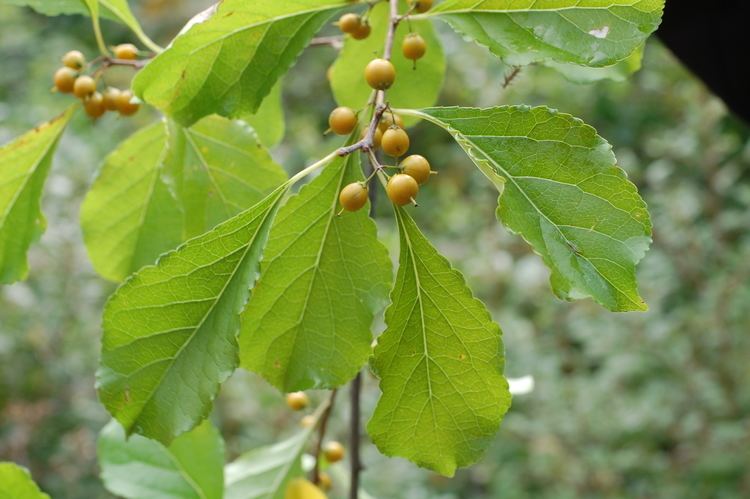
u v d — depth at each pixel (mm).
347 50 656
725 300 1712
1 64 2203
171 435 522
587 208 506
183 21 2369
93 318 1581
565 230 506
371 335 548
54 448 1520
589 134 508
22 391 1526
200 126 614
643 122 2266
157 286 515
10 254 620
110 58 618
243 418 1522
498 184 515
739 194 1896
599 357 1877
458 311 522
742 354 1695
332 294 546
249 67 547
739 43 708
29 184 612
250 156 616
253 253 518
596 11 521
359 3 555
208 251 514
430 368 530
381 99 535
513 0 528
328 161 527
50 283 1559
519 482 1669
